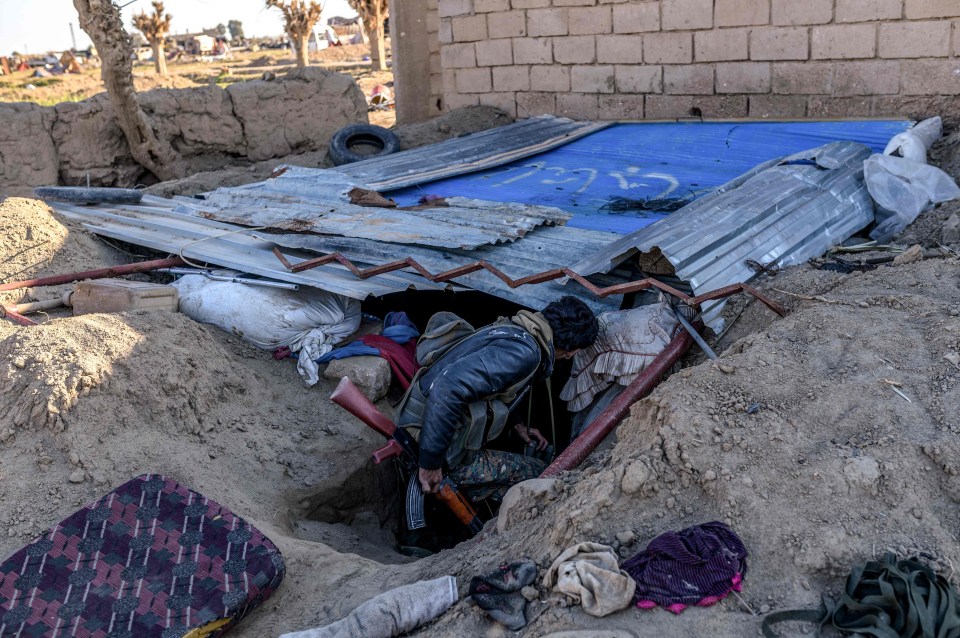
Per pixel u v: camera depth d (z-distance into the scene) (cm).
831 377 334
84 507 332
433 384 384
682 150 859
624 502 300
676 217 535
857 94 887
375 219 647
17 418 379
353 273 541
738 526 281
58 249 616
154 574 312
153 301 529
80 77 4509
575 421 483
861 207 605
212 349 482
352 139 1137
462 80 1231
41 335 418
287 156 1304
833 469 287
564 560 277
